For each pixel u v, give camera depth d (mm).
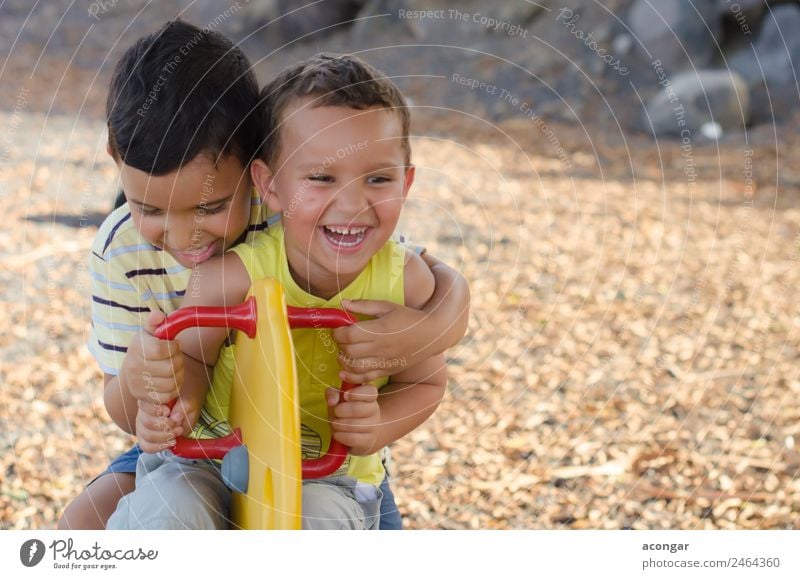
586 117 7027
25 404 2930
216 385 1645
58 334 3469
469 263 4410
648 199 5492
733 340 3650
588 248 4652
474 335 3639
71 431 2779
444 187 5492
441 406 3057
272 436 1330
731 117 6895
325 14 8188
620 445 2807
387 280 1650
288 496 1308
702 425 2934
